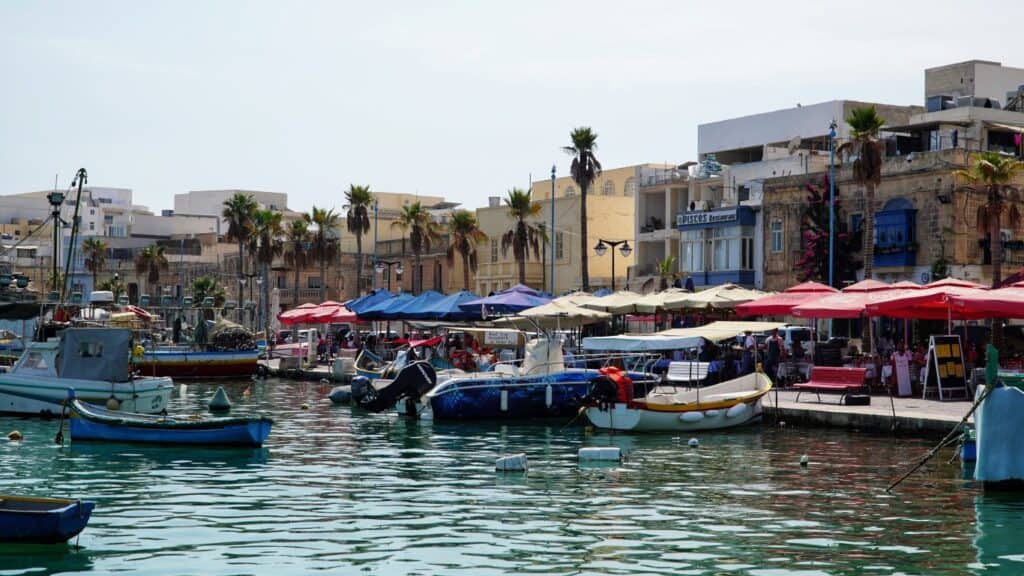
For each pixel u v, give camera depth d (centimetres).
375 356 5106
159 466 2731
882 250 5962
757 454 2852
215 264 12612
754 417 3469
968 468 2530
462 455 2917
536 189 10762
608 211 9025
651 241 8206
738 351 4488
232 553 1753
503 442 3186
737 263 6925
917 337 5494
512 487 2384
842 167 6269
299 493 2319
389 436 3369
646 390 3631
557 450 2992
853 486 2355
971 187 5697
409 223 9450
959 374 3744
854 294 4009
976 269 5616
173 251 13812
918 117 6819
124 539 1853
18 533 1789
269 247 10119
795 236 6569
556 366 3747
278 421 3859
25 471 2647
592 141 7500
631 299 4716
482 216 9625
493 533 1905
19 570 1645
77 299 5875
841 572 1636
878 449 2902
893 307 3703
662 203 8344
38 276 11850
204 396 5047
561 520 2012
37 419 3769
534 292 5178
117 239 14012
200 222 15138
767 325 4059
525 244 8375
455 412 3691
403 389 3994
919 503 2155
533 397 3656
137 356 4288
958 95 7444
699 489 2339
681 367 3984
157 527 1953
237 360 6212
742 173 7488
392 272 10719
